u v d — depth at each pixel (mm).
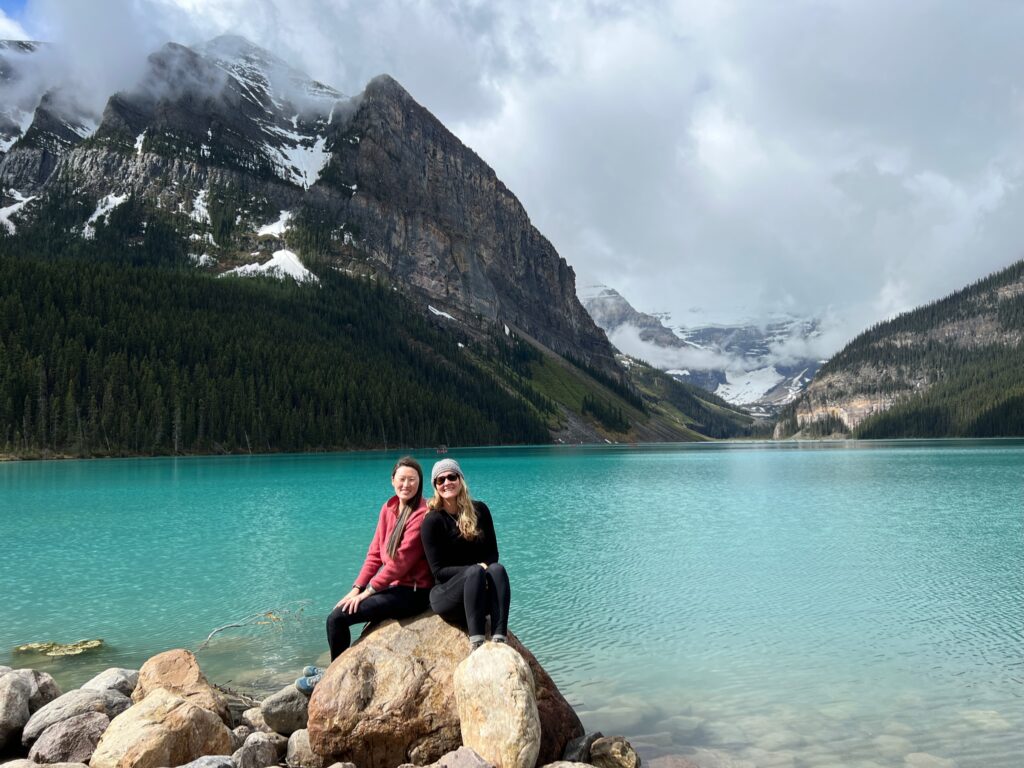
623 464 87375
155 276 152250
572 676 11828
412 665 7824
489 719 7031
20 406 93875
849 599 16906
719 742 9070
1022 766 8203
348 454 117500
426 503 8461
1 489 48875
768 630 14430
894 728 9445
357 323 194625
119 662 12633
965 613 15570
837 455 112875
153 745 7125
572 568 20844
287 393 124125
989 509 34750
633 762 7836
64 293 120750
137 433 100938
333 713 7582
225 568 21016
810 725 9602
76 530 29156
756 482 55312
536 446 187500
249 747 7703
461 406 175250
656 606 16391
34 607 16672
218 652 13211
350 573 20234
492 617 7836
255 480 56906
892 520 31031
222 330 137250
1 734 8375
